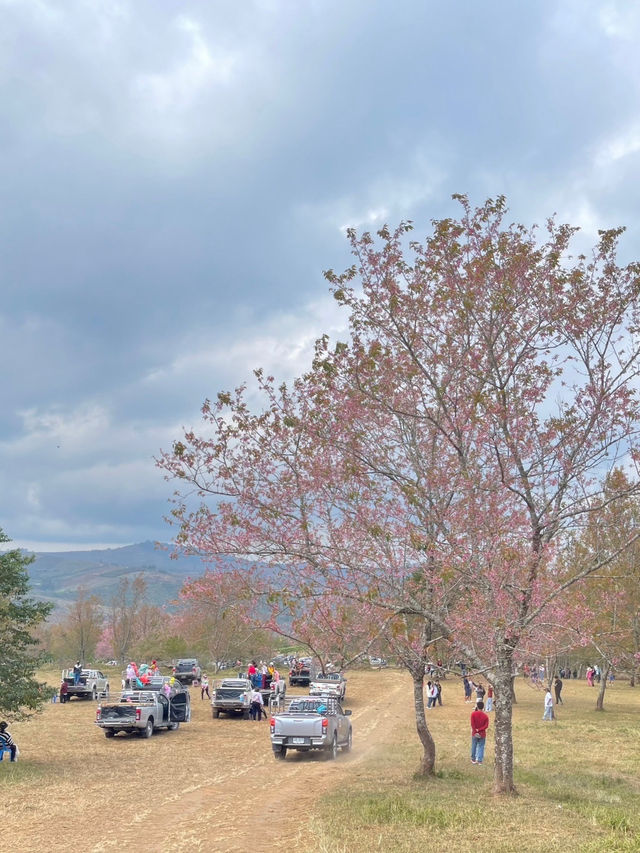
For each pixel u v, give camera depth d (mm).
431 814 13703
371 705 43688
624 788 18672
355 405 15188
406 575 15148
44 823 13914
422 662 16859
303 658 53656
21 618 21891
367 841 11789
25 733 29609
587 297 15352
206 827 13555
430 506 15102
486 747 26625
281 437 15078
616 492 15320
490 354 15266
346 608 14250
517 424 15148
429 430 17203
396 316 15539
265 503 14695
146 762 22203
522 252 15148
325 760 23141
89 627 88125
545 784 18406
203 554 14398
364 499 15148
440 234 15562
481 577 14492
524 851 11141
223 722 34562
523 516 15117
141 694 29844
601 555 16406
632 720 36406
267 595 14164
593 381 15227
